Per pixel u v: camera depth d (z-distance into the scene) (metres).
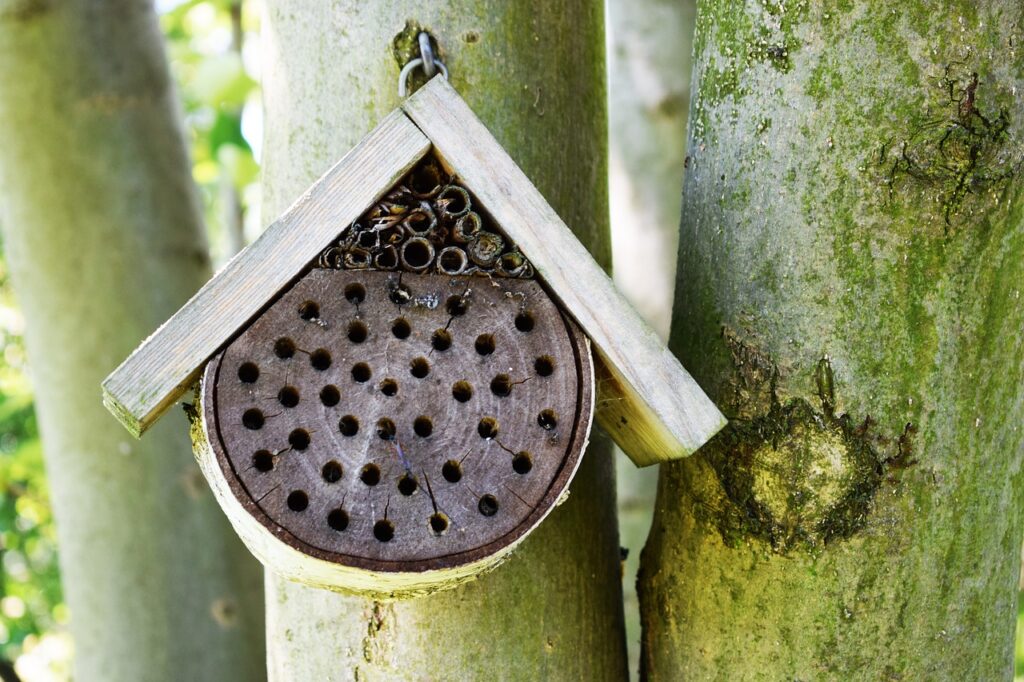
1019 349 1.20
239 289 1.13
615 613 1.27
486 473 1.15
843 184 1.18
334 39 1.22
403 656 1.21
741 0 1.21
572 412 1.16
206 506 1.65
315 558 1.13
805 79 1.19
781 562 1.19
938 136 1.17
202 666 1.63
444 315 1.15
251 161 2.38
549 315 1.16
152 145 1.67
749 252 1.20
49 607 3.77
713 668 1.21
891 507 1.18
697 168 1.23
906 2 1.17
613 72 1.91
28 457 3.13
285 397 1.15
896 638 1.18
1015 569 1.22
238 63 2.27
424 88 1.14
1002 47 1.18
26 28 1.60
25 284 1.65
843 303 1.18
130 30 1.67
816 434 1.18
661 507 1.25
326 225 1.14
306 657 1.23
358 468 1.14
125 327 1.63
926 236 1.18
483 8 1.23
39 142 1.62
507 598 1.22
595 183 1.29
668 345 1.24
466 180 1.14
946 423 1.18
